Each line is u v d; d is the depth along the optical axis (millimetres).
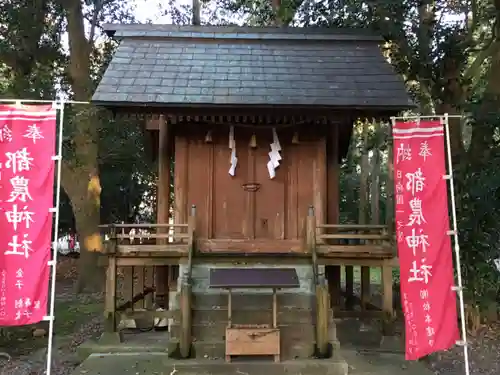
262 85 8617
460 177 10250
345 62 9570
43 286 5836
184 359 7188
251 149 9500
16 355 8484
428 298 6430
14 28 13016
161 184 9875
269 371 6906
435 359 8234
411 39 11539
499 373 7711
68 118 14328
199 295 7961
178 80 8641
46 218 5910
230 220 9367
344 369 6957
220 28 10320
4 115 5953
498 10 10727
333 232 9594
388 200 10555
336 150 9750
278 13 14219
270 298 7957
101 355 7711
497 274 10039
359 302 10883
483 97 10594
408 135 6648
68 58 15180
